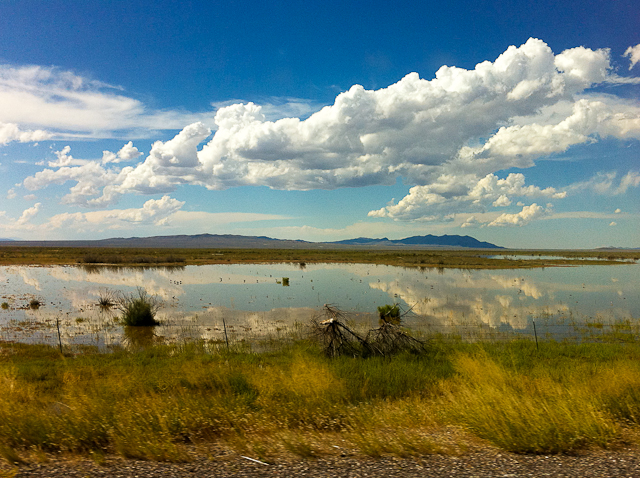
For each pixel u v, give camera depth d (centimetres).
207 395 877
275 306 2786
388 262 7731
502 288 3772
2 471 429
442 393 943
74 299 3145
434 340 1714
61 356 1484
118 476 417
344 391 877
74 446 515
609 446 525
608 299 3108
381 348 1504
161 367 1290
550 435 524
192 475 420
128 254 9919
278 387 870
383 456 491
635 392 744
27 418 588
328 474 423
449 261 8012
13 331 2034
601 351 1520
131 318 2156
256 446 514
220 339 1841
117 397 830
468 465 453
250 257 9156
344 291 3550
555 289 3719
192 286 3950
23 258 7931
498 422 568
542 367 1194
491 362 1051
